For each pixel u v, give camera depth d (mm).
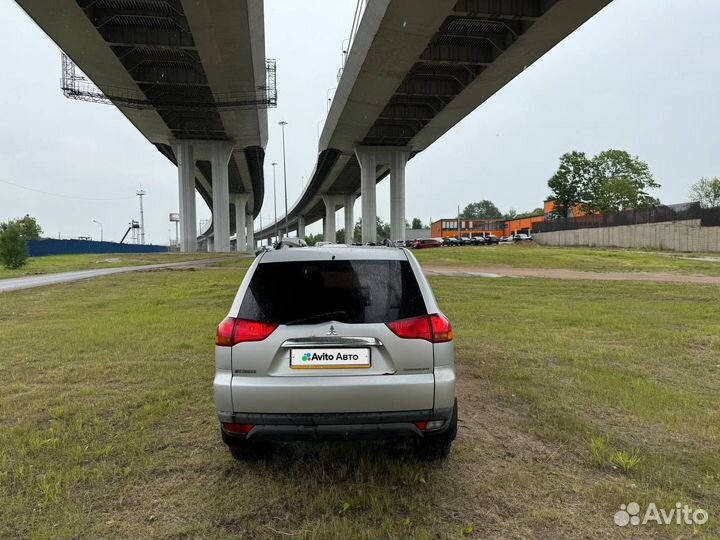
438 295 14703
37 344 7953
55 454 3721
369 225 59438
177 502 3053
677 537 2674
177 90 45719
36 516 2896
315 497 3096
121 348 7605
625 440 3900
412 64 36094
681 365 6266
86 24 32031
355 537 2668
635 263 27641
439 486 3219
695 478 3295
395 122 54188
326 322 3016
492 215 175625
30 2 28953
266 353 2986
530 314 10766
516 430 4160
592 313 10938
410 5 28625
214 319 10453
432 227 112625
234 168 75750
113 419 4477
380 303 3092
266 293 3154
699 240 36031
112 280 20906
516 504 3004
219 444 3922
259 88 43531
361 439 2984
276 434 2955
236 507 2992
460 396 5098
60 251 65625
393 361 2998
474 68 40969
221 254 49219
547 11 30750
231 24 32062
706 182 67875
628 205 73312
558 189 81312
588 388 5211
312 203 111688
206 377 5906
